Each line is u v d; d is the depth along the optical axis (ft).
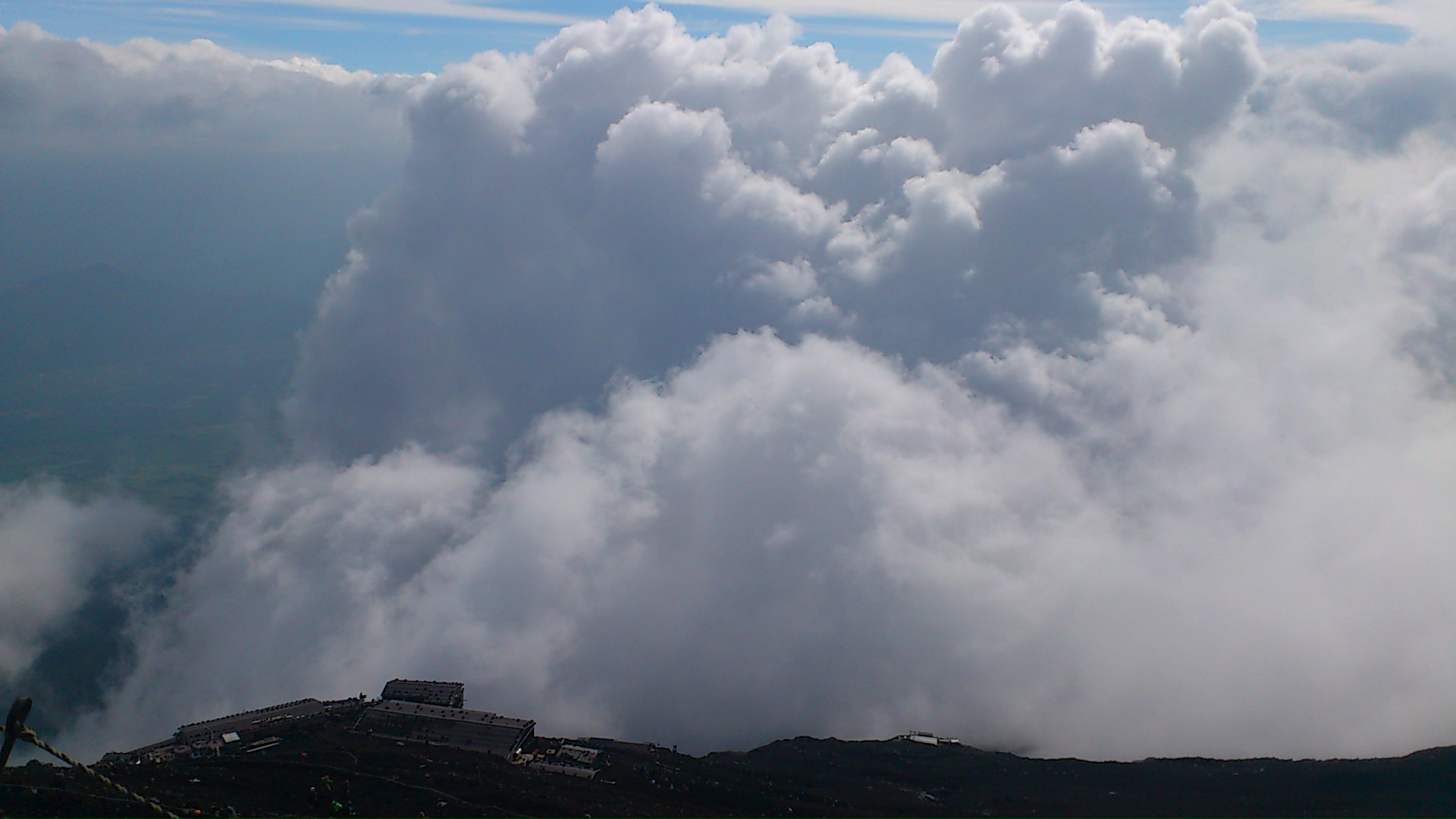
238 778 268.00
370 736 349.61
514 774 309.83
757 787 351.46
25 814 189.67
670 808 299.17
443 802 266.36
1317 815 324.80
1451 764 364.17
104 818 193.67
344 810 248.52
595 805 284.82
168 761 304.71
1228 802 352.28
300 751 320.91
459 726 364.38
